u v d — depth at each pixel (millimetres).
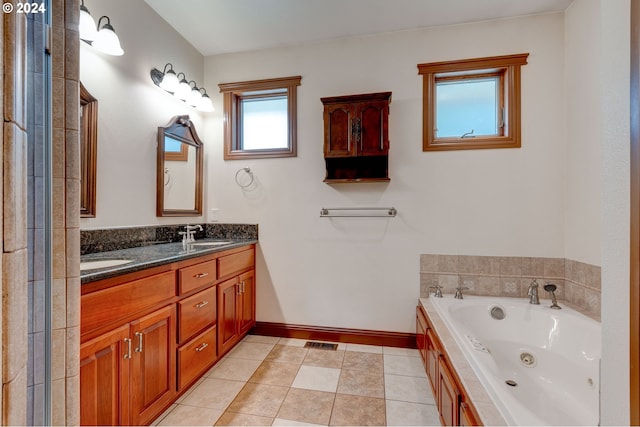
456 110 2531
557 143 2285
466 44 2418
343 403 1777
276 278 2752
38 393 630
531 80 2322
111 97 1933
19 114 452
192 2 2193
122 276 1330
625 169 471
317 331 2666
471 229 2420
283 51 2750
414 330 2516
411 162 2508
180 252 1868
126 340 1353
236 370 2148
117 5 1977
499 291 2373
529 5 2215
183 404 1764
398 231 2537
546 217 2305
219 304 2148
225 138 2863
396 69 2531
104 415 1235
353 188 2611
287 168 2740
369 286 2588
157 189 2324
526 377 1839
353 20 2381
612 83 507
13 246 438
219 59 2881
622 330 473
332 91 2648
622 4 483
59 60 747
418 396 1844
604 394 513
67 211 757
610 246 506
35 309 624
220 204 2873
